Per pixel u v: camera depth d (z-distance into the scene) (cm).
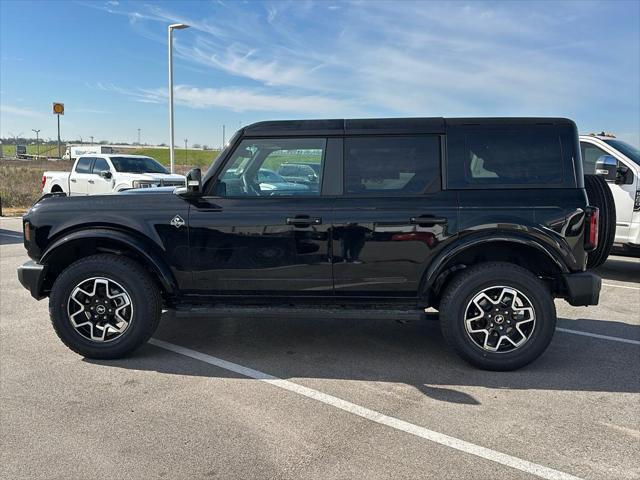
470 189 414
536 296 406
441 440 313
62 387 387
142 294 430
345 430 325
